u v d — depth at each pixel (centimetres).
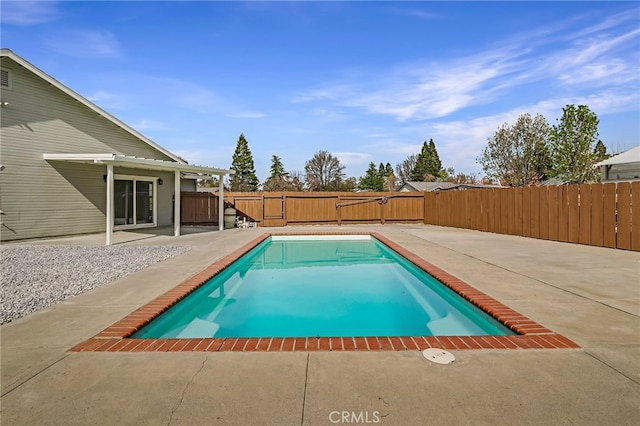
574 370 285
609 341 342
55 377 279
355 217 1873
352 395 251
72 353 323
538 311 432
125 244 1064
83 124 1287
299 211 1827
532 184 2639
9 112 1082
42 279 616
